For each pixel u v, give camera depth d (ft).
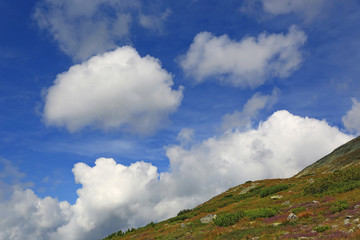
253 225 91.09
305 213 88.69
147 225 186.50
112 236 182.19
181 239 98.48
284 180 257.34
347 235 55.67
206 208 211.61
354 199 97.81
